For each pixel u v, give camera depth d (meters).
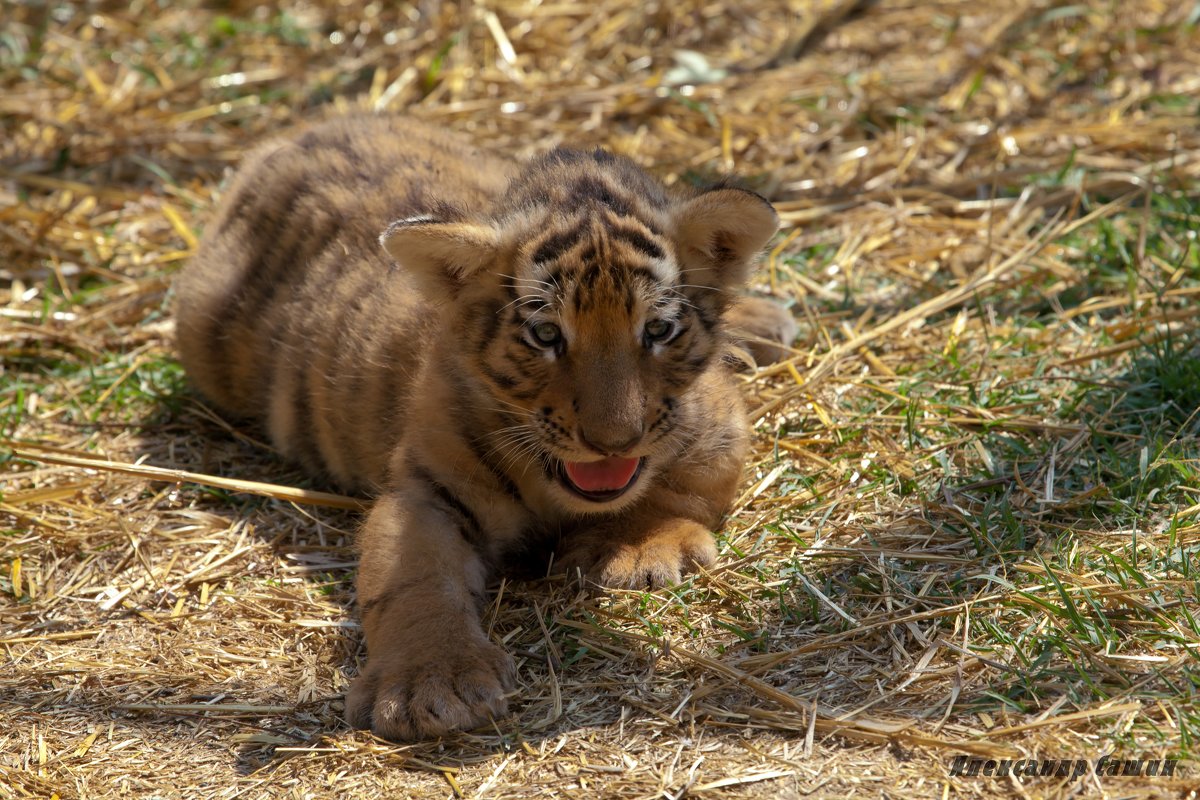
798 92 16.33
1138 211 12.97
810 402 10.61
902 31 17.81
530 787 6.93
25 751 7.58
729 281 8.79
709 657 7.86
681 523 9.05
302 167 11.41
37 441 10.92
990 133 14.93
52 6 19.25
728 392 9.39
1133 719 6.86
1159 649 7.39
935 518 9.03
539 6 18.64
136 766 7.42
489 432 8.79
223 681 8.15
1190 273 11.61
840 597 8.30
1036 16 17.39
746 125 15.71
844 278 12.70
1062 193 13.46
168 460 10.81
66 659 8.42
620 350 8.05
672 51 17.62
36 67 17.94
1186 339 10.70
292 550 9.52
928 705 7.25
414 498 8.81
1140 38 16.75
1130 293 11.37
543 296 8.02
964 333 11.42
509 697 7.66
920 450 9.84
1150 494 8.70
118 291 13.29
